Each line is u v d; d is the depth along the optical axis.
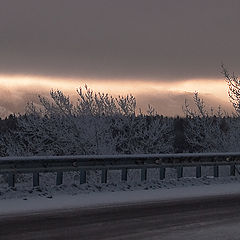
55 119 36.34
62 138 36.16
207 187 23.41
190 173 34.59
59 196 18.39
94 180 30.38
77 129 36.12
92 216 14.20
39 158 19.09
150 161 23.83
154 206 16.70
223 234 11.60
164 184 23.19
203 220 13.84
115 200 18.00
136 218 13.98
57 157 19.72
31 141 37.09
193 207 16.66
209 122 42.53
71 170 20.41
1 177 23.14
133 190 21.27
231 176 27.81
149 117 41.41
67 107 36.09
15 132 36.62
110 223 13.01
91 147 36.41
